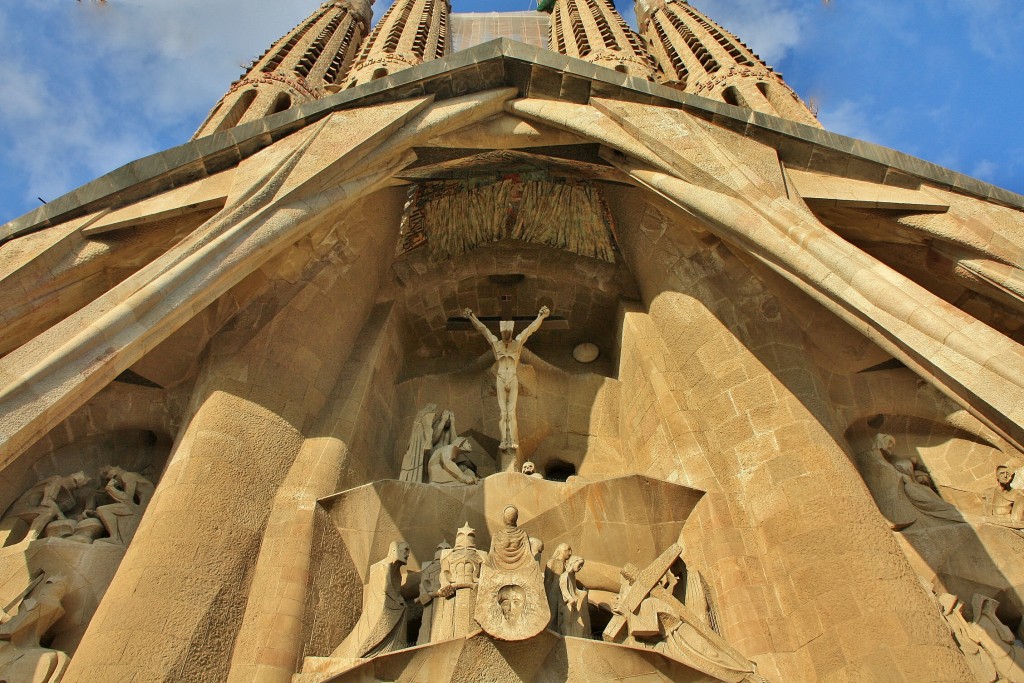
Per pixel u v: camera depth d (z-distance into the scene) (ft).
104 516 35.70
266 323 42.98
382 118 45.27
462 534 33.45
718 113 44.21
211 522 34.19
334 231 47.65
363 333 48.39
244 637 31.89
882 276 32.45
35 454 37.99
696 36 105.70
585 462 46.42
